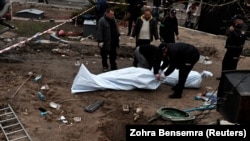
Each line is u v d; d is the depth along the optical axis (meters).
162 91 8.65
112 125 6.91
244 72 6.17
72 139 6.20
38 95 7.68
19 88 7.90
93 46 11.98
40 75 8.87
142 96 8.26
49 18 15.62
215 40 14.08
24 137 6.09
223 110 6.07
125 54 11.58
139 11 13.16
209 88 9.05
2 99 7.30
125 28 14.80
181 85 8.17
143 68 8.84
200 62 11.44
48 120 6.75
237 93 5.52
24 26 13.65
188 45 7.84
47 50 11.22
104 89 8.34
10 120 6.62
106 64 9.61
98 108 7.46
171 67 7.84
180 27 15.69
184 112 7.09
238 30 8.63
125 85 8.46
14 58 10.11
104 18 9.08
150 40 9.80
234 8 14.49
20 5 17.78
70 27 14.30
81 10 15.28
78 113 7.17
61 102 7.57
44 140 6.06
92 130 6.57
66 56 10.82
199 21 15.91
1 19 10.59
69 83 8.65
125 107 7.53
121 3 15.50
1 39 11.69
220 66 11.19
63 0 20.19
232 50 8.78
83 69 8.19
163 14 16.44
